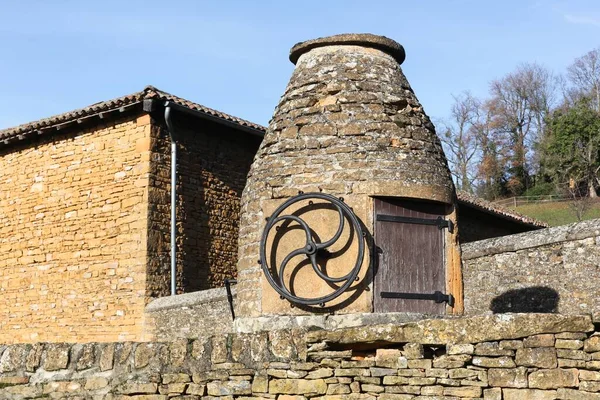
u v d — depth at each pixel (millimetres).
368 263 7355
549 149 49156
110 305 15719
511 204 49094
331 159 7574
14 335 17219
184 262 16109
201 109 16359
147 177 15648
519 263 12250
